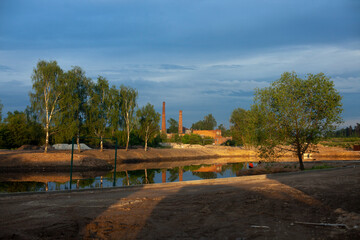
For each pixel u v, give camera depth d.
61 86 45.03
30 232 7.27
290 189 11.82
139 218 8.44
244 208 9.21
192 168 45.12
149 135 68.75
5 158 39.88
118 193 13.77
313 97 25.34
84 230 7.47
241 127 80.62
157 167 46.94
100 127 54.72
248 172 32.12
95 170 41.38
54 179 30.61
